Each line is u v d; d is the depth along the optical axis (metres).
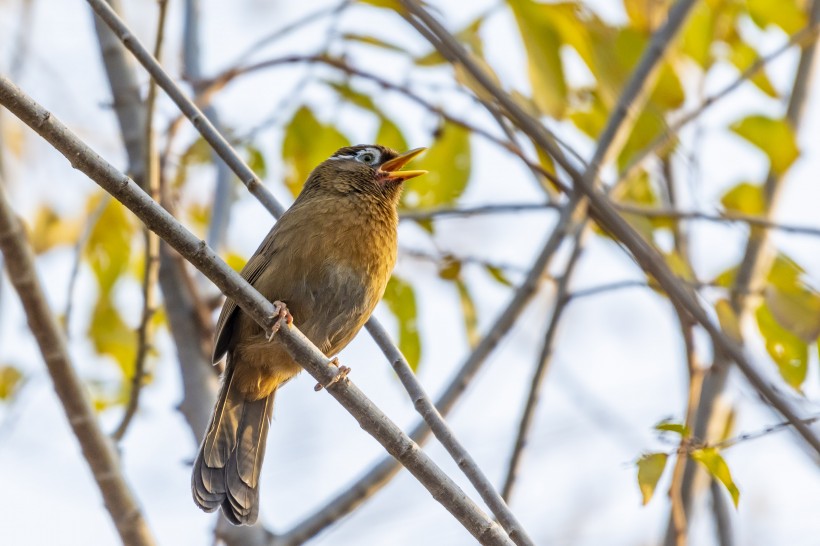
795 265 10.27
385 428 8.00
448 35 7.83
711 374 11.29
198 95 11.55
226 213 11.87
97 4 8.84
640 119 11.60
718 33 12.33
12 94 6.84
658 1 12.02
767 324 10.34
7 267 9.29
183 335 10.99
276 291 9.49
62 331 9.66
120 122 11.53
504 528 7.95
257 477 9.38
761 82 11.99
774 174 11.94
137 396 10.09
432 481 7.89
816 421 7.75
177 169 12.34
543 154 10.73
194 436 10.59
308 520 9.91
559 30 11.09
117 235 12.79
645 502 7.77
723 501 11.19
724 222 11.06
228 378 9.44
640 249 7.64
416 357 11.70
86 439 9.52
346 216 9.78
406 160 10.60
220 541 9.97
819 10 12.12
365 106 12.05
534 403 10.85
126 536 9.54
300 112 12.03
